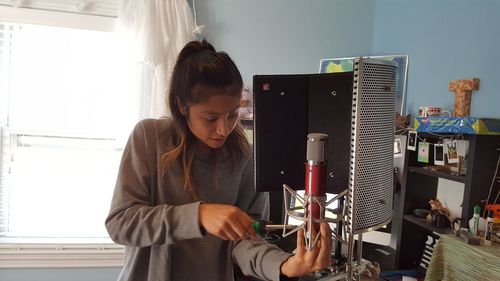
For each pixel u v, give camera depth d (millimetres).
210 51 726
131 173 748
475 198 1281
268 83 688
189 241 802
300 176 705
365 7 2121
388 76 615
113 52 2010
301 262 578
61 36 1974
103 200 2109
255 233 587
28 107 1984
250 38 2021
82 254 2043
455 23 1534
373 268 629
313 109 693
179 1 1836
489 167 1282
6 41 1919
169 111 782
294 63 2072
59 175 2061
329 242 554
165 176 768
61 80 1998
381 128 613
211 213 597
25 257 1997
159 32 1808
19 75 1956
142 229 646
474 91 1429
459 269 1208
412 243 1607
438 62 1631
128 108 1885
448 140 1450
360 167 591
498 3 1331
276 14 2037
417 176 1586
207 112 690
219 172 833
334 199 595
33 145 2018
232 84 686
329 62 2068
